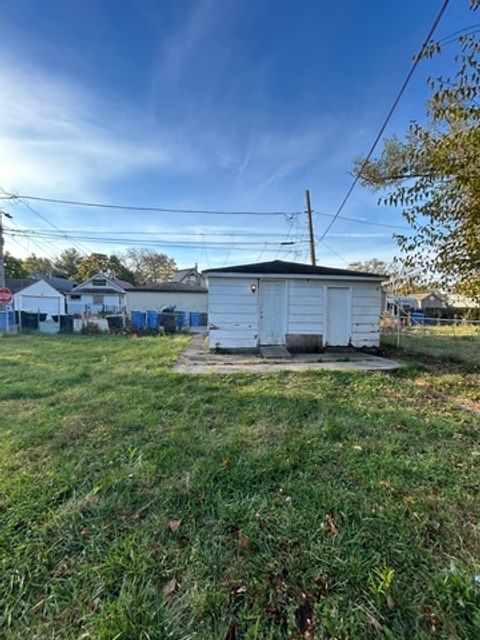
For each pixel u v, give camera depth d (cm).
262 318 866
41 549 171
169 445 294
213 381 532
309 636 126
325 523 189
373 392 472
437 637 125
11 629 132
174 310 2152
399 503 207
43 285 2345
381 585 145
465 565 158
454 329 1664
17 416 373
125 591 146
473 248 435
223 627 130
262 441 300
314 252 1518
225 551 170
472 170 378
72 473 246
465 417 370
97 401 423
